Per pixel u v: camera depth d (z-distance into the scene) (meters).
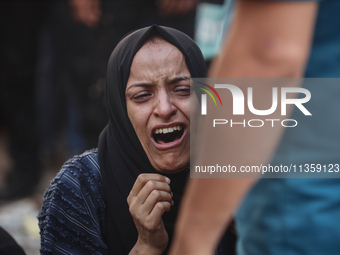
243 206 1.65
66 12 5.27
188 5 4.94
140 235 2.17
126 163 2.34
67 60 5.39
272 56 1.35
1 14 5.26
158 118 2.18
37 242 4.43
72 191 2.31
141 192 2.13
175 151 2.21
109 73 2.36
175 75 2.19
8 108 5.50
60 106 5.76
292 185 1.53
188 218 1.49
